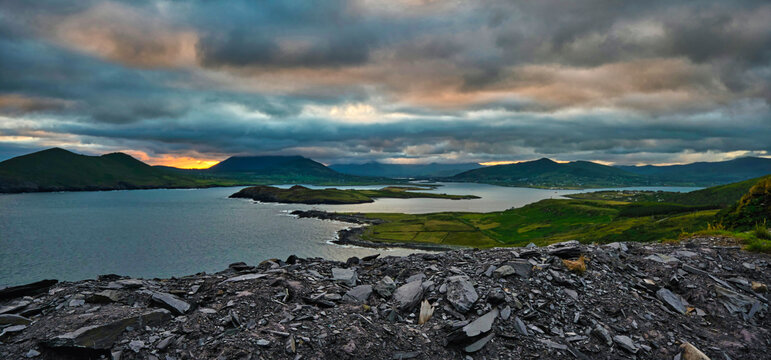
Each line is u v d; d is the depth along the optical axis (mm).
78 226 146000
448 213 199875
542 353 9602
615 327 10773
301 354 8328
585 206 189500
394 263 15438
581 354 9641
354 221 165750
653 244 17766
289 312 10180
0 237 121000
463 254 16219
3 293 10734
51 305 10234
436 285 12703
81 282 12305
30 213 192250
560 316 11156
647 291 12922
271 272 13461
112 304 10484
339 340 8922
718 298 12133
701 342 10281
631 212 155125
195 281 12812
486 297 11602
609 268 14312
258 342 8477
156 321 9547
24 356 7805
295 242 114125
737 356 9742
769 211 21906
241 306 10320
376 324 10023
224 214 194500
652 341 10281
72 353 8094
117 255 94812
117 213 195625
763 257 14938
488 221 172750
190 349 8438
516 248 17141
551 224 151750
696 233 19938
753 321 11102
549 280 12930
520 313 11094
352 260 16219
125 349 8281
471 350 9492
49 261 88312
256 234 128375
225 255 95438
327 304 10984
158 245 107875
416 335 9812
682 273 13789
